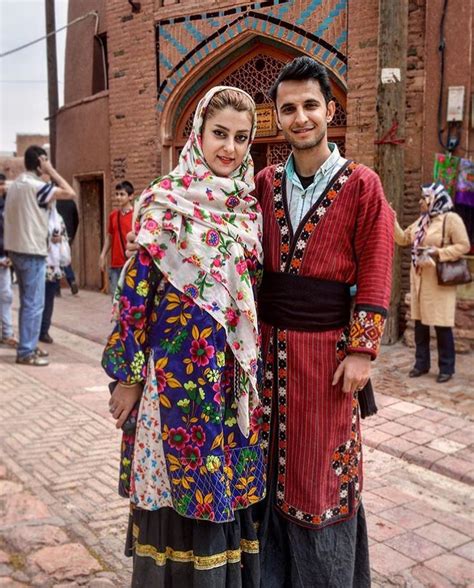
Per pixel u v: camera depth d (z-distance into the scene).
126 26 9.77
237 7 8.22
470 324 6.75
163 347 2.12
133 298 2.09
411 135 7.12
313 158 2.21
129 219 7.67
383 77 6.77
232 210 2.18
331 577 2.24
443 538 3.22
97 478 3.73
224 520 2.08
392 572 2.90
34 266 6.17
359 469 2.35
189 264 2.09
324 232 2.18
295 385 2.21
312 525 2.20
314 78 2.14
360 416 2.51
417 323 5.87
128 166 10.18
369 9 7.08
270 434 2.28
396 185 6.92
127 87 9.96
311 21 7.55
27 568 2.82
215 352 2.10
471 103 6.75
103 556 2.94
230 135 2.12
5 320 7.11
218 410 2.10
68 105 11.85
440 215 5.62
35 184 5.99
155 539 2.16
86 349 7.14
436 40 6.81
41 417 4.77
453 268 5.51
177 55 9.05
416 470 4.07
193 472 2.09
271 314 2.26
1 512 3.30
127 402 2.17
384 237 2.14
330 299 2.20
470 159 6.84
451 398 5.33
